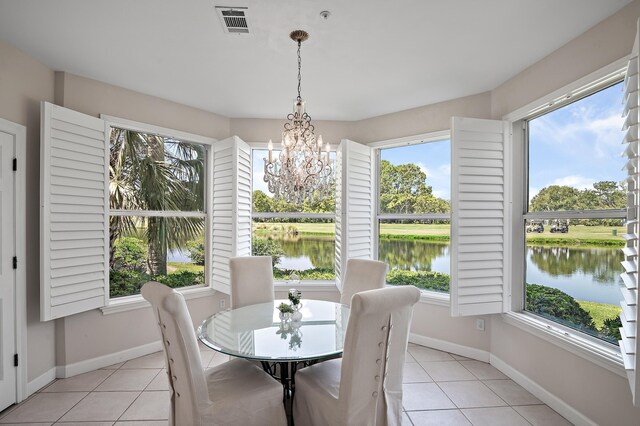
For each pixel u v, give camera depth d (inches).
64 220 104.6
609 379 78.1
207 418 67.9
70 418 88.9
